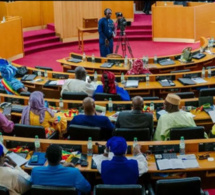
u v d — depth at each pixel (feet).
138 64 39.14
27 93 32.55
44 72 39.11
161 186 17.42
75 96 31.55
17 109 28.94
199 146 22.00
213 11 60.75
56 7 61.77
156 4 66.33
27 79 38.14
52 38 62.03
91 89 32.17
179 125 23.44
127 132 23.06
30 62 54.54
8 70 33.71
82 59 45.62
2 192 17.39
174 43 61.52
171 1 71.41
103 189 17.20
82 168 20.74
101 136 25.22
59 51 59.77
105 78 31.22
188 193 17.63
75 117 24.97
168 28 61.46
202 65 44.21
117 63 43.57
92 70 43.24
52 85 36.86
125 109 29.48
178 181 17.44
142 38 63.87
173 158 21.27
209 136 26.02
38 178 17.83
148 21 68.23
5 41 52.49
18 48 55.36
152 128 24.39
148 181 21.33
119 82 38.06
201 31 60.75
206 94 31.58
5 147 22.39
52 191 17.22
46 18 65.98
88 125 24.71
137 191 17.17
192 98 30.55
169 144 21.81
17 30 54.65
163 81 37.11
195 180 17.49
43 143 22.34
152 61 44.27
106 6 67.36
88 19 56.24
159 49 58.75
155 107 29.25
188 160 21.18
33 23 64.69
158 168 20.57
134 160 18.79
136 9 75.31
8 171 17.92
